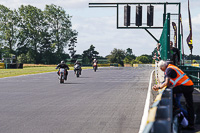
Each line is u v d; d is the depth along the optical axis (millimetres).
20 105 22141
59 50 196625
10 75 66688
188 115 13977
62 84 41375
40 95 28391
